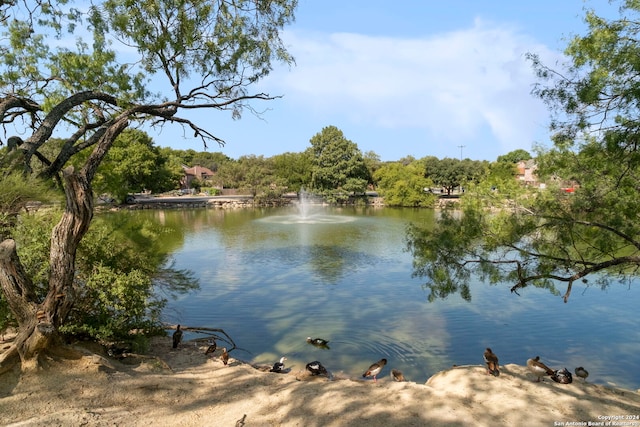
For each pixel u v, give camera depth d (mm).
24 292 7910
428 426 6531
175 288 13469
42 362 7973
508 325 14547
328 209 68750
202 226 43531
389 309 16375
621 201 8484
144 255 11633
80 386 7750
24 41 12789
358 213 60562
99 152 9266
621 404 7914
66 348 8414
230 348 12570
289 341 13164
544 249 8766
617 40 7430
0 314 8789
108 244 10703
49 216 10188
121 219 12188
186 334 13727
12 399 7109
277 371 10523
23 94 12797
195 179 110188
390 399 7582
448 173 85688
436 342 13055
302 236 35938
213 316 15594
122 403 7469
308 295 18328
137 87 12836
